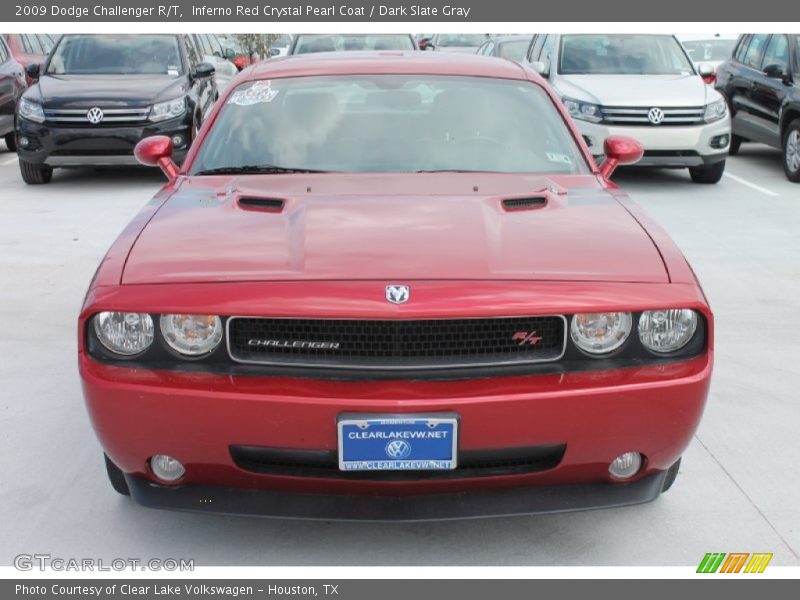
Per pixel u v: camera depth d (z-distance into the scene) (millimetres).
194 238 2904
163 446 2574
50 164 9719
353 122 3854
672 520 3104
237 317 2553
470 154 3725
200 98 10711
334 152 3711
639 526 3064
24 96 9883
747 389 4258
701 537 2996
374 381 2516
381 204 3158
